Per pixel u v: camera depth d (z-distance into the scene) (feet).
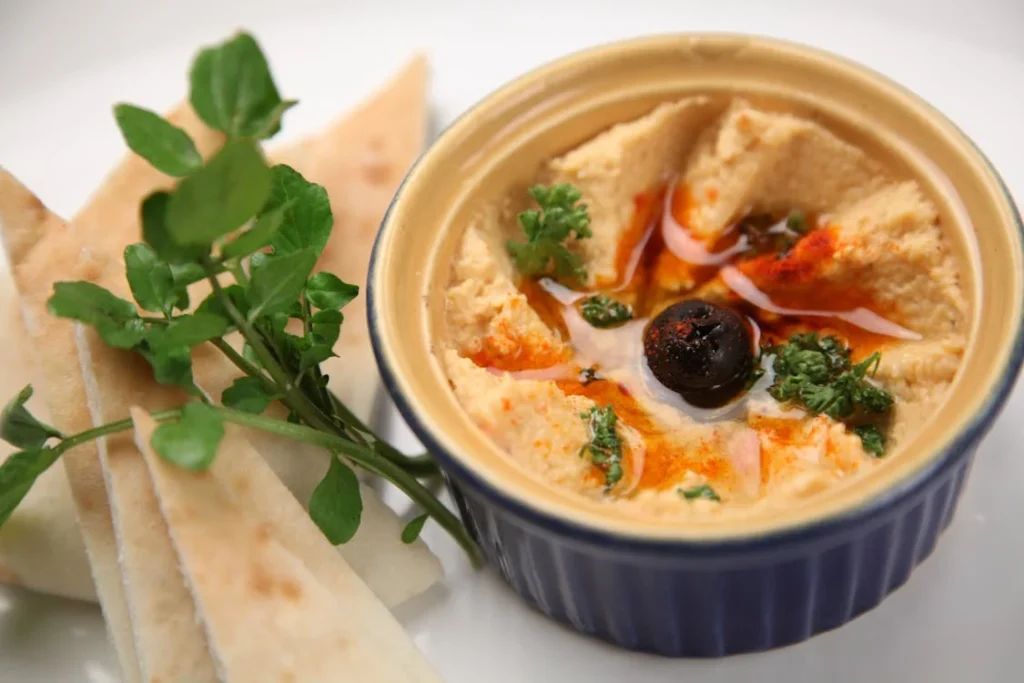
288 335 0.95
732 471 0.91
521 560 0.94
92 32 1.26
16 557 0.99
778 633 0.94
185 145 0.86
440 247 0.96
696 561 0.84
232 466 0.94
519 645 0.97
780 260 0.98
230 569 0.91
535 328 0.96
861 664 0.95
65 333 1.00
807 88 0.98
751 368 0.96
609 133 1.00
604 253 0.99
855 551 0.89
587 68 0.99
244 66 0.85
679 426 0.94
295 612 0.92
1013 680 0.93
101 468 0.98
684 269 1.00
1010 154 1.12
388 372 0.90
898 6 1.19
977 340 0.88
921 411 0.90
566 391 0.96
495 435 0.90
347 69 1.23
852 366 0.95
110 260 1.02
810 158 0.98
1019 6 1.17
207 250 0.87
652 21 1.22
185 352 0.92
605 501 0.91
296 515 0.95
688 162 1.02
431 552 1.00
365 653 0.92
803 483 0.87
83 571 0.99
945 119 0.94
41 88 1.24
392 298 0.93
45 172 1.21
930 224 0.94
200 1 1.26
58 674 0.98
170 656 0.92
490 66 1.22
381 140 1.15
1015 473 0.99
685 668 0.96
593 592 0.92
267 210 0.94
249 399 0.93
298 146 1.15
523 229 1.00
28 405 1.03
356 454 0.94
